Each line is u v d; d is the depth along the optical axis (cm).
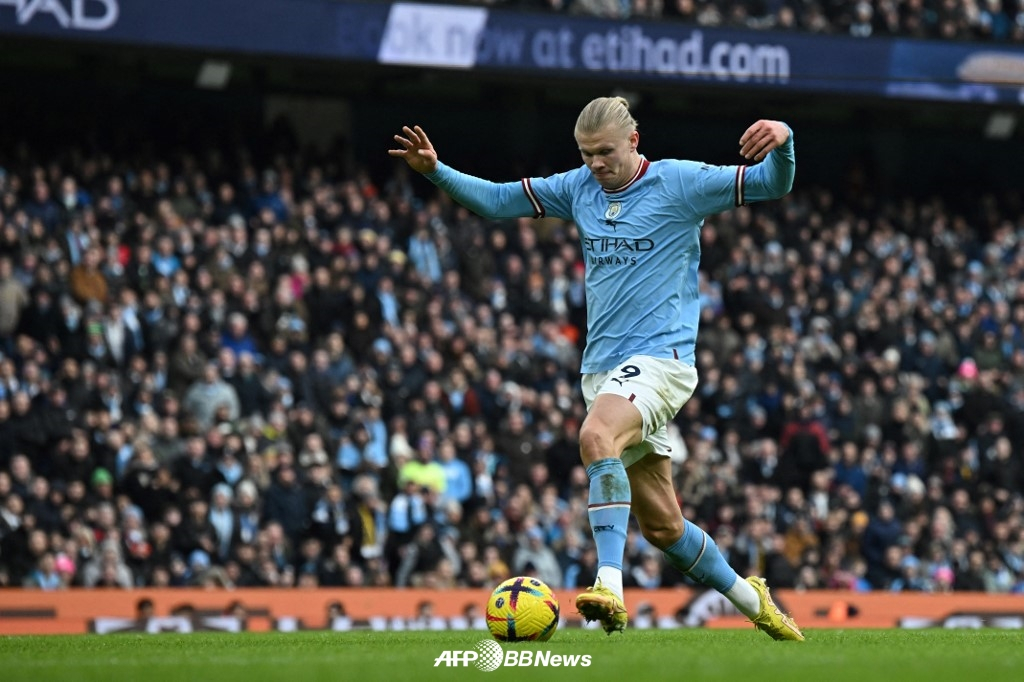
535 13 6831
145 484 4700
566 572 5116
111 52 6181
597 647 1856
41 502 4525
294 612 4538
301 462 5044
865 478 5850
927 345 6594
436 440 5297
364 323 5728
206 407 5044
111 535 4534
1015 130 8725
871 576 5622
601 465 1953
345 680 1376
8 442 4688
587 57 6894
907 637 2325
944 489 6106
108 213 5706
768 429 5969
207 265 5625
